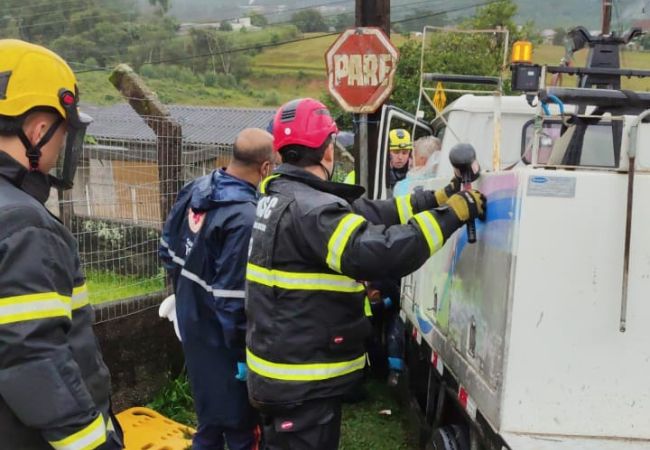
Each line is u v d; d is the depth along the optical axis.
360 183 4.91
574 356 2.01
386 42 4.57
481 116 3.85
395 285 4.41
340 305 2.39
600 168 2.03
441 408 2.91
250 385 2.50
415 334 3.64
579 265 2.00
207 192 2.96
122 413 4.04
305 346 2.36
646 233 1.98
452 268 2.76
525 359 2.02
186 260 3.08
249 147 2.98
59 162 1.79
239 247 2.80
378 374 4.89
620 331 2.00
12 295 1.48
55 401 1.52
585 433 2.03
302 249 2.32
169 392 4.29
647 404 2.01
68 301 1.62
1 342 1.47
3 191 1.58
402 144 5.39
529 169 2.01
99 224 4.76
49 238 1.58
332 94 4.63
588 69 2.50
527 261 2.00
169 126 4.54
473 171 2.43
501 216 2.15
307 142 2.42
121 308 4.13
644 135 2.01
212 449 3.22
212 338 3.03
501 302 2.09
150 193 4.85
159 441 3.64
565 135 2.20
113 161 4.93
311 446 2.43
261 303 2.41
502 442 2.04
